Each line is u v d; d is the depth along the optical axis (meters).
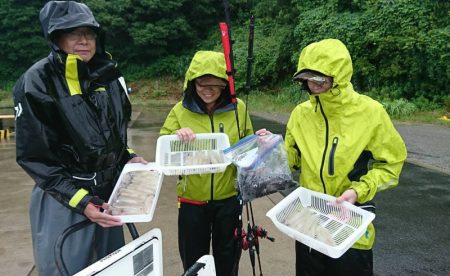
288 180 2.01
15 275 2.77
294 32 16.20
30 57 23.59
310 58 1.80
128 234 3.40
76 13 1.75
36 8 23.16
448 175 5.25
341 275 1.93
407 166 5.71
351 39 13.34
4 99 20.78
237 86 17.48
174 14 22.62
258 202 4.12
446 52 11.13
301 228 1.70
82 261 1.85
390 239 3.38
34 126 1.68
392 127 1.88
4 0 22.70
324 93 1.84
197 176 2.30
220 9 23.77
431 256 3.09
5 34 23.44
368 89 13.34
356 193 1.79
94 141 1.82
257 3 20.97
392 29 12.34
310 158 1.98
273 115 12.17
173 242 3.27
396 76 12.74
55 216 1.81
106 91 1.98
